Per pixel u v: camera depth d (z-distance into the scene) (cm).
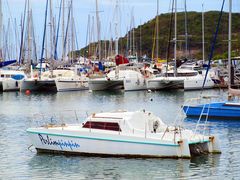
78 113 4866
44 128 2902
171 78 7425
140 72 7794
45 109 5294
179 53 13738
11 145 3216
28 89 7612
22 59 9694
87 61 9788
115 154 2758
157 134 2730
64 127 2936
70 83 7562
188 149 2691
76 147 2830
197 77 7488
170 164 2642
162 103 5841
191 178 2447
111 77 7494
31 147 3070
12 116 4684
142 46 15400
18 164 2745
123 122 2770
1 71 7650
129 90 7456
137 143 2722
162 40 14962
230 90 4688
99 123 2833
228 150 2998
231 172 2534
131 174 2516
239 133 3641
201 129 3831
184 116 4541
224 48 14275
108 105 5684
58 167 2661
